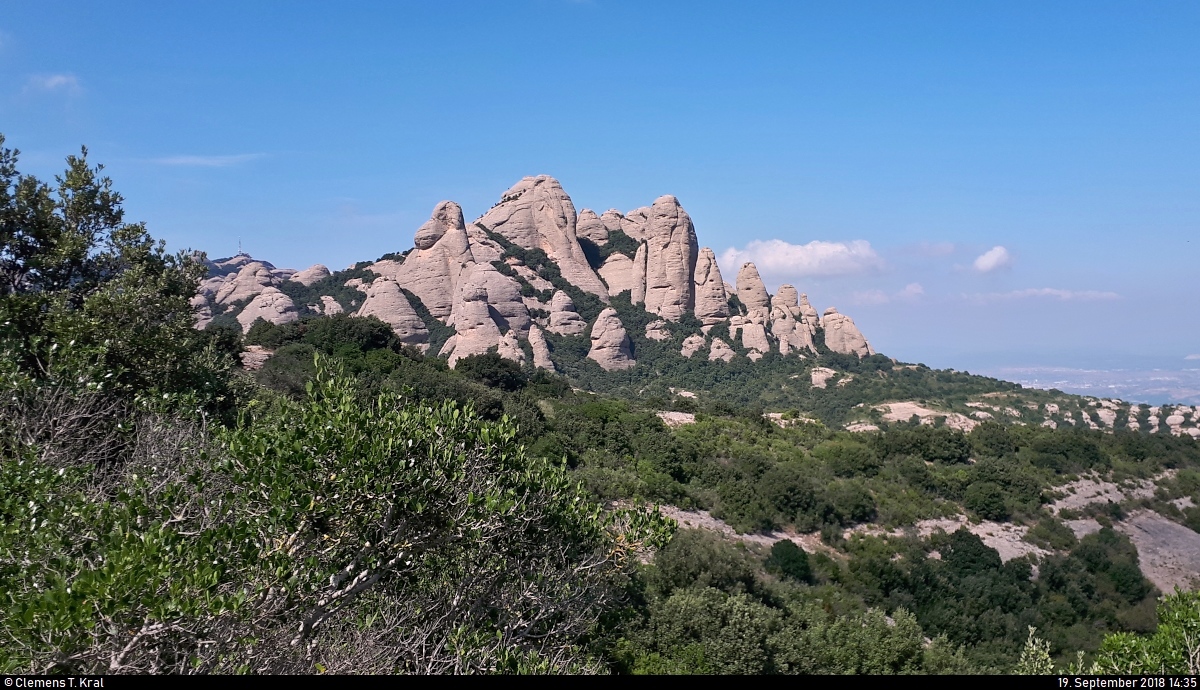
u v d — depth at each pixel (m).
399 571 10.80
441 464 10.98
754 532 37.84
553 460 37.53
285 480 9.86
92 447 14.72
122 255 22.33
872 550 38.22
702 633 20.72
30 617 7.33
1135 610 37.75
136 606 7.97
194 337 21.73
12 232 21.09
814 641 23.39
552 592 12.55
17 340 15.88
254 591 9.18
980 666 27.72
